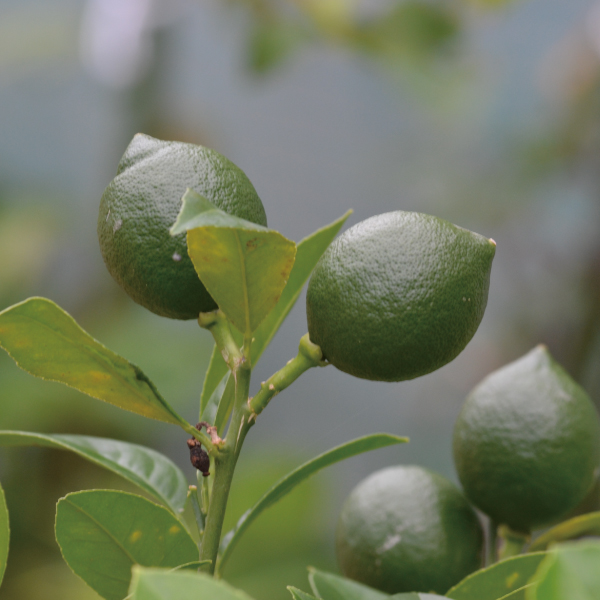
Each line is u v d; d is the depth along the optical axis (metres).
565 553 0.53
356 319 0.65
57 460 1.44
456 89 1.42
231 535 0.68
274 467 1.32
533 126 1.61
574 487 0.70
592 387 1.05
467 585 0.65
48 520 1.41
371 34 1.26
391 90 1.74
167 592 0.57
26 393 1.43
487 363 1.46
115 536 0.64
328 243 0.71
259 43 1.26
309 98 2.23
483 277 0.65
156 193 0.66
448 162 1.69
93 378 0.65
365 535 0.71
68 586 1.33
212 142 1.76
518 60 1.76
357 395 2.13
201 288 0.66
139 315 1.62
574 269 1.29
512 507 0.71
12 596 1.31
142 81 1.62
